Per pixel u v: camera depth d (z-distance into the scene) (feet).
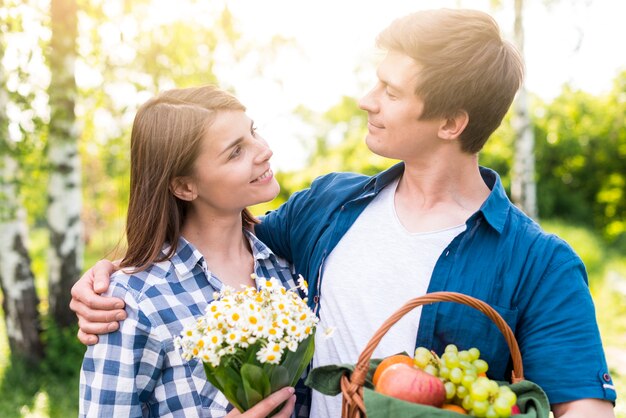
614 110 52.49
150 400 5.62
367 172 50.26
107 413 5.29
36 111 18.08
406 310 4.57
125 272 5.66
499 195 5.69
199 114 5.66
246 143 5.82
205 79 20.61
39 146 19.21
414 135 5.56
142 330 5.42
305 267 6.43
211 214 6.03
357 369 4.54
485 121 5.51
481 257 5.46
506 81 5.45
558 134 58.03
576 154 57.88
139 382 5.48
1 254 19.11
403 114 5.49
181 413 5.54
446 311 5.41
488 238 5.51
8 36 17.54
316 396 5.94
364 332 5.72
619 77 50.75
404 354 4.97
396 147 5.66
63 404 16.56
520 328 5.33
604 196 57.26
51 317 19.13
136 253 5.81
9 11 17.11
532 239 5.40
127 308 5.46
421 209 5.90
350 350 5.75
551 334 5.10
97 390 5.32
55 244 19.16
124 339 5.35
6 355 20.51
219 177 5.72
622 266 38.75
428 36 5.33
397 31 5.50
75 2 18.28
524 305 5.29
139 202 5.82
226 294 5.21
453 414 4.12
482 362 4.66
